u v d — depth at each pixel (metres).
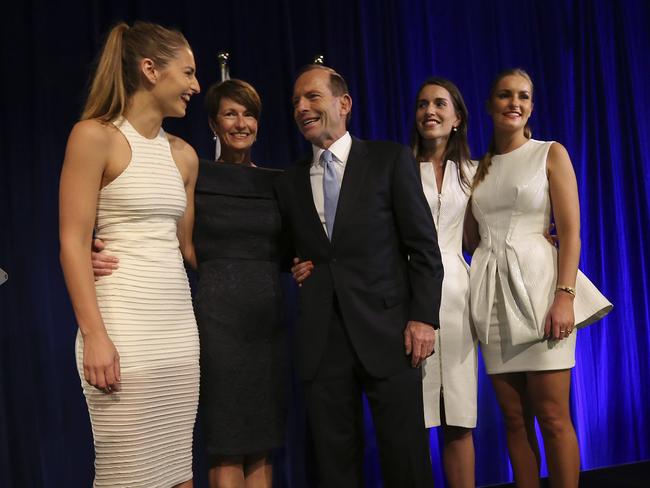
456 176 2.62
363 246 2.12
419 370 2.16
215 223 2.26
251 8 3.51
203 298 2.23
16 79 3.13
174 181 1.91
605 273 4.02
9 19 3.14
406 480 2.12
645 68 4.23
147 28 1.90
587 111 4.08
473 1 3.92
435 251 2.15
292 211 2.24
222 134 2.44
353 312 2.11
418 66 3.78
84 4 3.24
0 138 3.09
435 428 3.62
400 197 2.14
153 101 1.89
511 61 3.96
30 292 3.07
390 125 3.70
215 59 3.42
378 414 2.13
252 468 2.35
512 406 2.55
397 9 3.75
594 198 4.04
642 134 4.17
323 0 3.61
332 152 2.19
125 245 1.82
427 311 2.10
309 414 2.17
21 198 3.09
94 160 1.77
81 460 3.11
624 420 4.00
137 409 1.79
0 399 2.98
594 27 4.10
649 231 4.13
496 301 2.52
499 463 3.73
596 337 3.99
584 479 3.54
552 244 2.53
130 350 1.78
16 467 2.99
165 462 1.87
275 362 2.30
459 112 2.66
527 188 2.48
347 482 2.16
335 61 3.62
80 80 3.21
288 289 3.44
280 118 3.50
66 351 3.12
